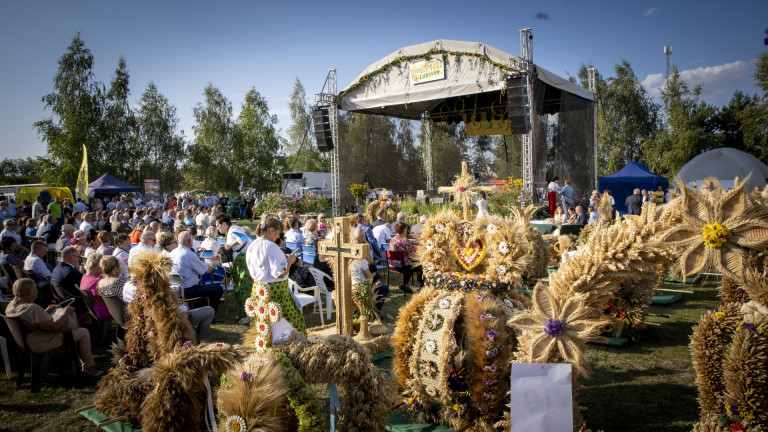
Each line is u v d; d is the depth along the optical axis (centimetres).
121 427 378
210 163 4025
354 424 276
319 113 2119
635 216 247
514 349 336
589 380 460
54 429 394
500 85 1694
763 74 2803
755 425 234
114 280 544
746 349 234
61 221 1819
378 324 596
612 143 3697
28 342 462
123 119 3625
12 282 715
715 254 209
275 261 402
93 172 3425
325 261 687
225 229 808
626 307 550
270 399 253
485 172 2608
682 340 565
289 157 4906
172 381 274
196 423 281
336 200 2216
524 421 212
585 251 262
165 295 362
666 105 3309
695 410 393
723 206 211
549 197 1747
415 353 357
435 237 389
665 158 3123
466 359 344
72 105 3384
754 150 2895
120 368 391
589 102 2056
